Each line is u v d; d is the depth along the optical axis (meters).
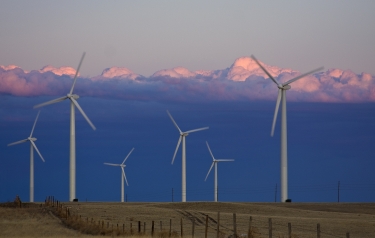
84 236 64.94
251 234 66.06
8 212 101.19
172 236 67.06
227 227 89.94
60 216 93.88
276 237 72.38
